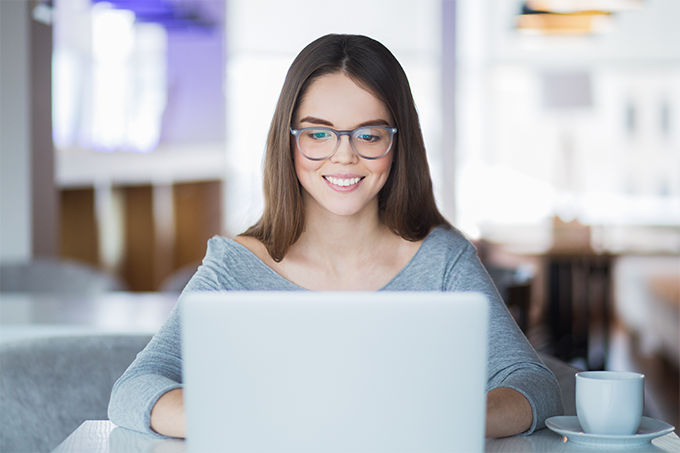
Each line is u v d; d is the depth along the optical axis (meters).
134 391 0.93
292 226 1.25
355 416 0.69
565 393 1.17
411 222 1.32
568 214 5.63
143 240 5.54
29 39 3.38
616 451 0.82
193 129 5.70
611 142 6.00
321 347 0.69
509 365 1.04
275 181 1.25
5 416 1.11
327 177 1.21
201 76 5.67
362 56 1.22
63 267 2.88
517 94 5.98
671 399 3.36
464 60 5.92
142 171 5.33
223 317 0.69
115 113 5.47
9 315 2.00
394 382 0.69
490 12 5.92
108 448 0.83
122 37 5.48
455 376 0.69
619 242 5.70
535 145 5.98
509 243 5.67
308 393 0.69
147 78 5.65
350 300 0.69
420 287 1.27
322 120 1.20
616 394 0.83
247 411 0.69
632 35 5.88
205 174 5.66
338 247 1.27
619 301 5.77
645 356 4.34
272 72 5.44
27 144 3.39
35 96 3.44
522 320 3.04
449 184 4.93
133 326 1.80
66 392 1.17
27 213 3.39
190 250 5.73
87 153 4.76
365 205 1.25
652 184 6.02
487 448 0.84
